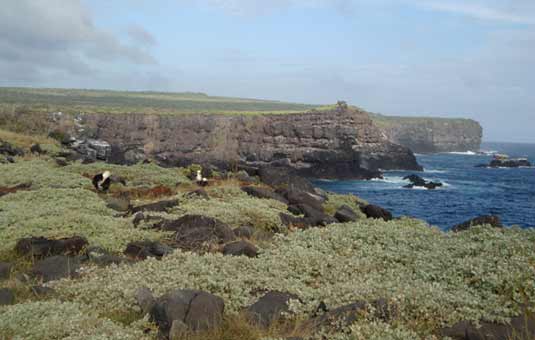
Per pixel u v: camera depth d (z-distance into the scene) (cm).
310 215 1795
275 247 1258
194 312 790
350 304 806
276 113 11444
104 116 9881
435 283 901
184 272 995
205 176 2670
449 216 4906
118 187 2202
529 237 1143
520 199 6481
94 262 1132
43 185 2078
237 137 10594
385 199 6153
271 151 10125
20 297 898
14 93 17862
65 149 4388
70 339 679
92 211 1625
